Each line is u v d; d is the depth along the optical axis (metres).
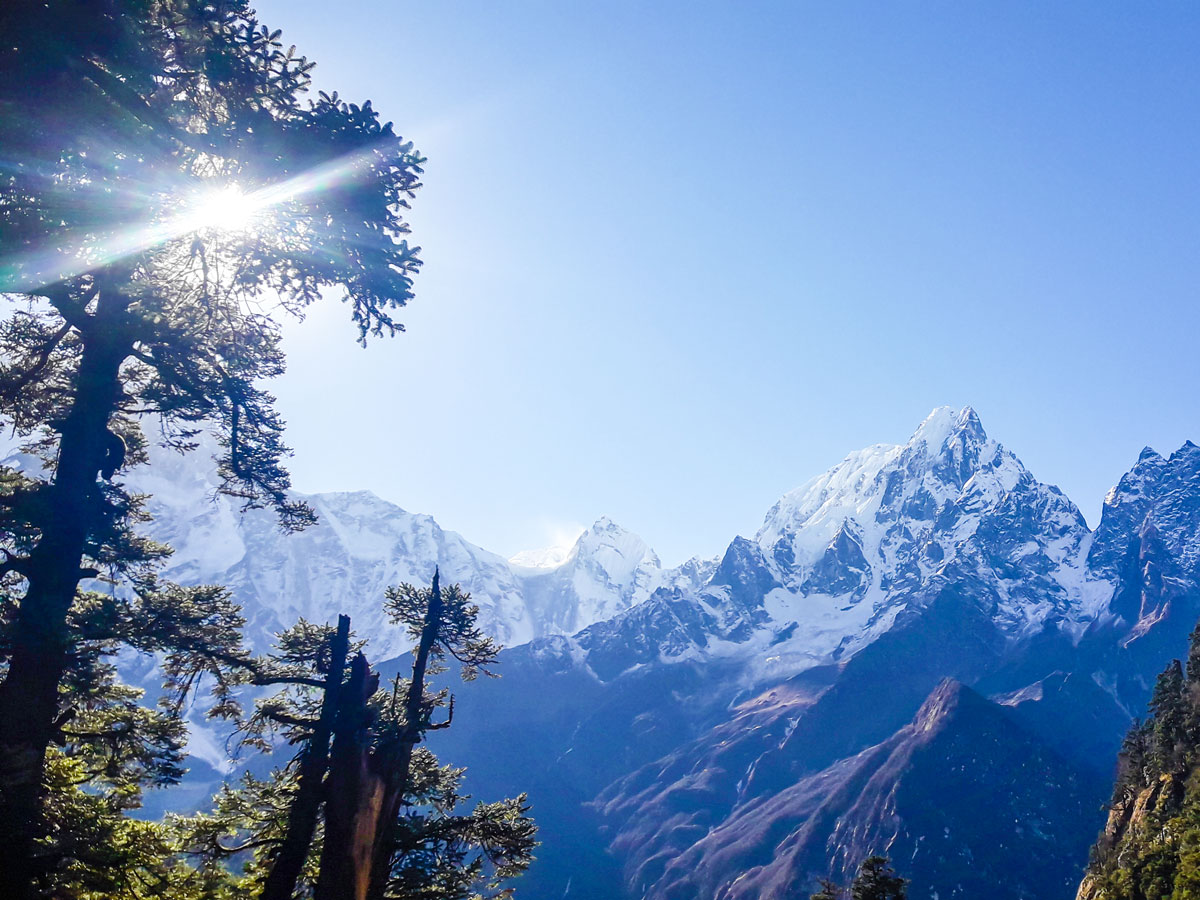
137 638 21.53
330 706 22.70
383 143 18.53
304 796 21.47
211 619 23.19
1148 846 69.31
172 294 20.92
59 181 16.59
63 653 20.00
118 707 23.34
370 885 25.00
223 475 23.70
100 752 23.16
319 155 18.09
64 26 15.67
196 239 19.50
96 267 19.23
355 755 21.58
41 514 19.69
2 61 15.38
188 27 17.55
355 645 26.09
